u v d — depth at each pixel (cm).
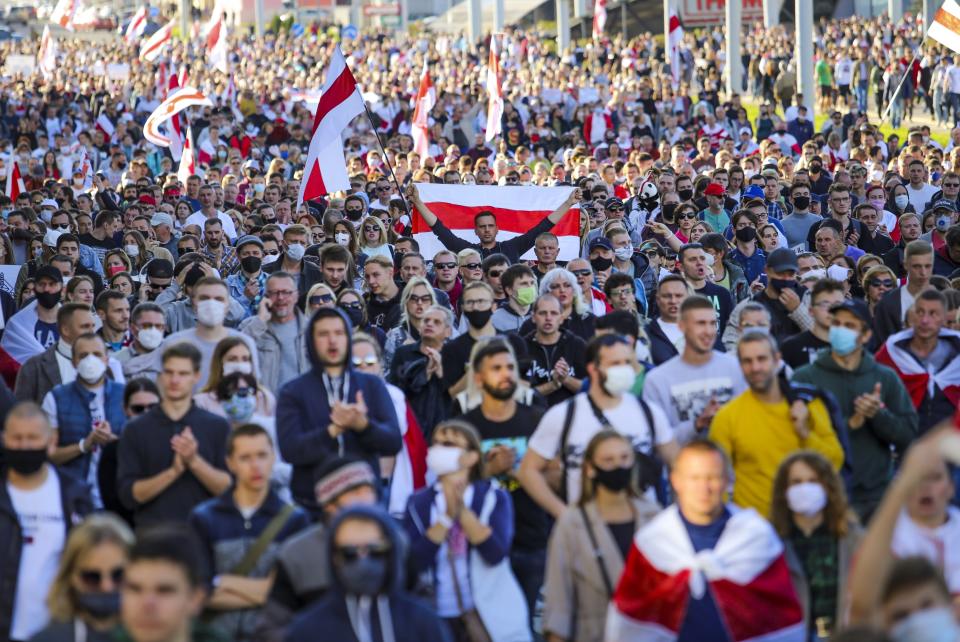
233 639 1841
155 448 2166
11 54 19775
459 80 12762
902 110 10281
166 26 12406
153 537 1437
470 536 1972
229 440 1908
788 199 5528
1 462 2075
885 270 3197
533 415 2258
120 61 17088
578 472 2109
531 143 9356
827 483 1841
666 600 1736
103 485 2308
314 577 1709
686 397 2320
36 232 4772
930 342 2678
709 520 1778
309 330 2206
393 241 4650
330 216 4547
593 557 1866
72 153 8994
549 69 12512
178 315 3222
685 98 10125
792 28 16600
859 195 5444
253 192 6675
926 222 4384
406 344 2794
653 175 5188
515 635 1992
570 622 1877
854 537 1848
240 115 10738
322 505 1738
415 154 6794
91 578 1616
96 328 3127
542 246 3597
